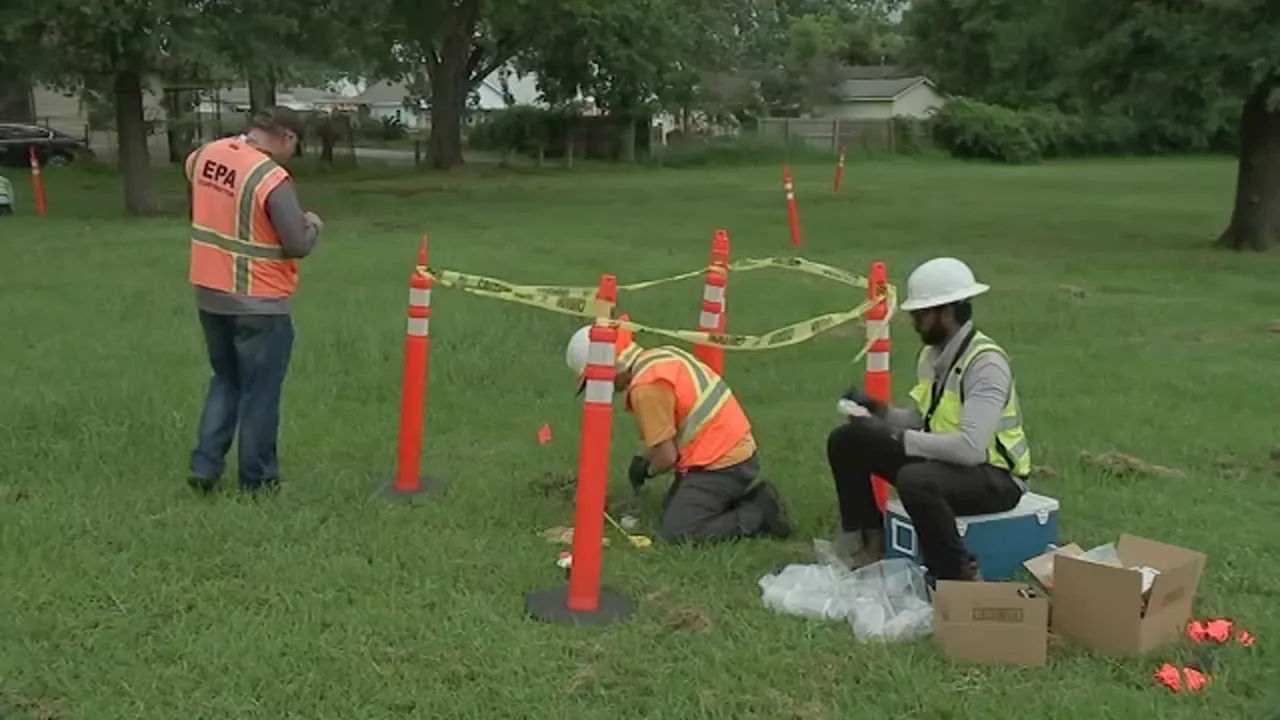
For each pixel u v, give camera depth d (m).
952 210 25.52
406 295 12.73
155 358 9.57
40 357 9.59
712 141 50.59
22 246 16.91
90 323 11.02
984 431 4.84
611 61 44.81
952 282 5.00
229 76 22.45
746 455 5.97
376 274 14.48
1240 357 10.55
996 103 57.84
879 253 17.64
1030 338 11.35
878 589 5.02
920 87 63.56
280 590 5.14
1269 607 5.15
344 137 44.72
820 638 4.75
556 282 14.38
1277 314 12.68
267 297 6.09
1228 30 16.92
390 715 4.18
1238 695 4.37
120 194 27.78
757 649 4.64
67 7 19.69
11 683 4.32
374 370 9.29
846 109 64.44
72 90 23.11
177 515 6.02
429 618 4.89
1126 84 18.70
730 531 5.86
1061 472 7.09
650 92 46.47
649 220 22.47
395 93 80.12
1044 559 4.98
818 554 5.61
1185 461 7.46
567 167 43.34
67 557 5.46
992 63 24.14
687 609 4.98
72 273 14.27
